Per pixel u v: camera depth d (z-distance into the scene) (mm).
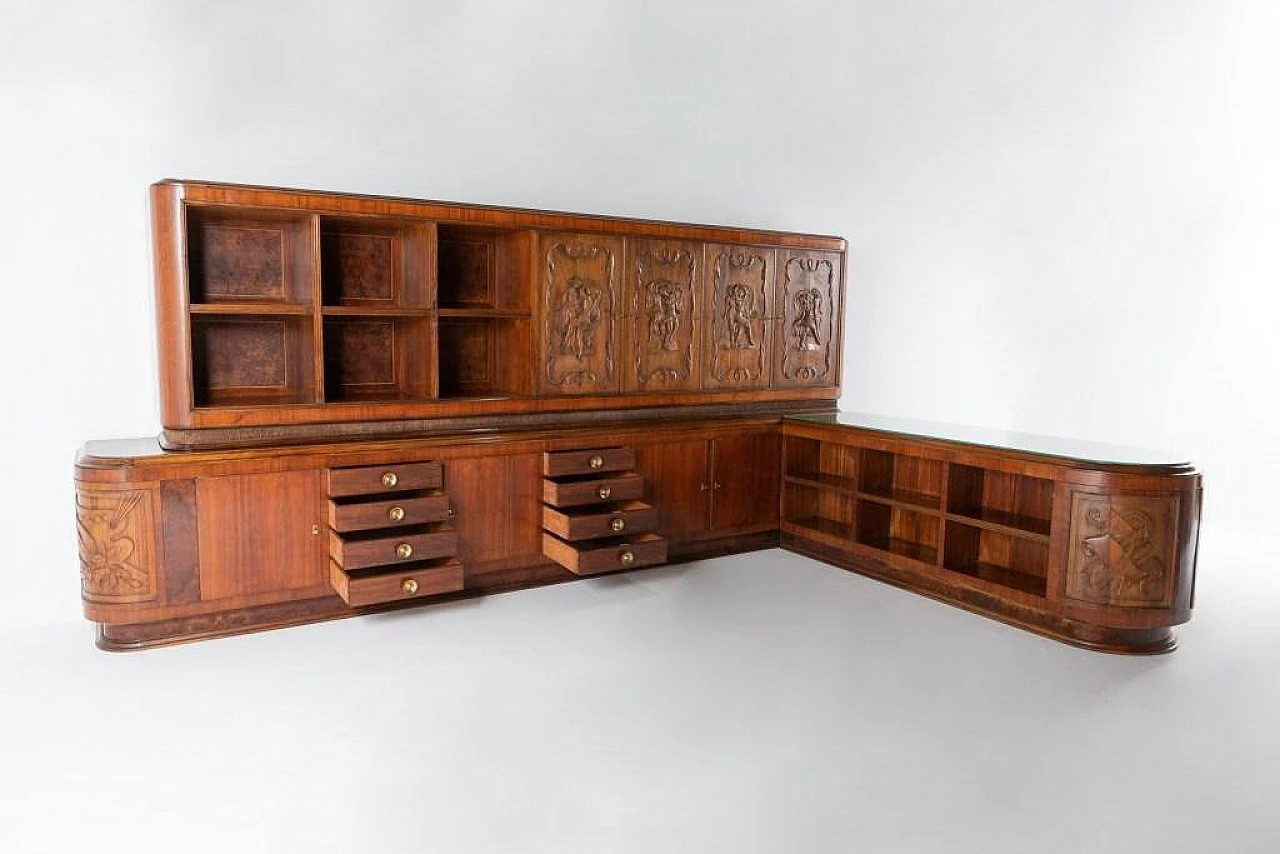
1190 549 3311
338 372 3904
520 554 3863
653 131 4789
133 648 3158
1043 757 2482
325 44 3863
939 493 4168
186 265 3143
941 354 5832
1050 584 3441
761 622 3566
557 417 4047
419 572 3291
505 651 3205
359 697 2799
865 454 4219
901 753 2494
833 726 2654
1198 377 5699
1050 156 5875
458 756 2436
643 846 2023
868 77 5379
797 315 4785
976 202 5781
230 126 3707
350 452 3418
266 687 2865
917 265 5688
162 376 3207
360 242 3873
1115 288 5918
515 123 4379
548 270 3928
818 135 5297
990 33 5633
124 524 3062
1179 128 5621
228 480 3215
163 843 2004
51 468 3537
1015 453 3535
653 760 2432
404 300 3873
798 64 5164
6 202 3359
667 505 4277
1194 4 5469
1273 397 5449
